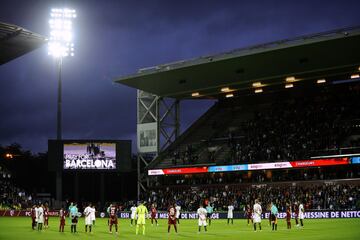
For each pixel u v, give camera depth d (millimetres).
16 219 65062
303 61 67250
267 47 64125
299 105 80500
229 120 86188
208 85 78000
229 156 76188
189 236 34625
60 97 74875
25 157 130250
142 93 86250
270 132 76625
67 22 64562
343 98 78062
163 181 81750
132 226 48812
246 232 37750
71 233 39031
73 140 75812
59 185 75000
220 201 68938
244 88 80125
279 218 59188
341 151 66438
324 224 45594
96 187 123438
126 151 77625
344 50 63000
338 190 62125
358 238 30141
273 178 70250
